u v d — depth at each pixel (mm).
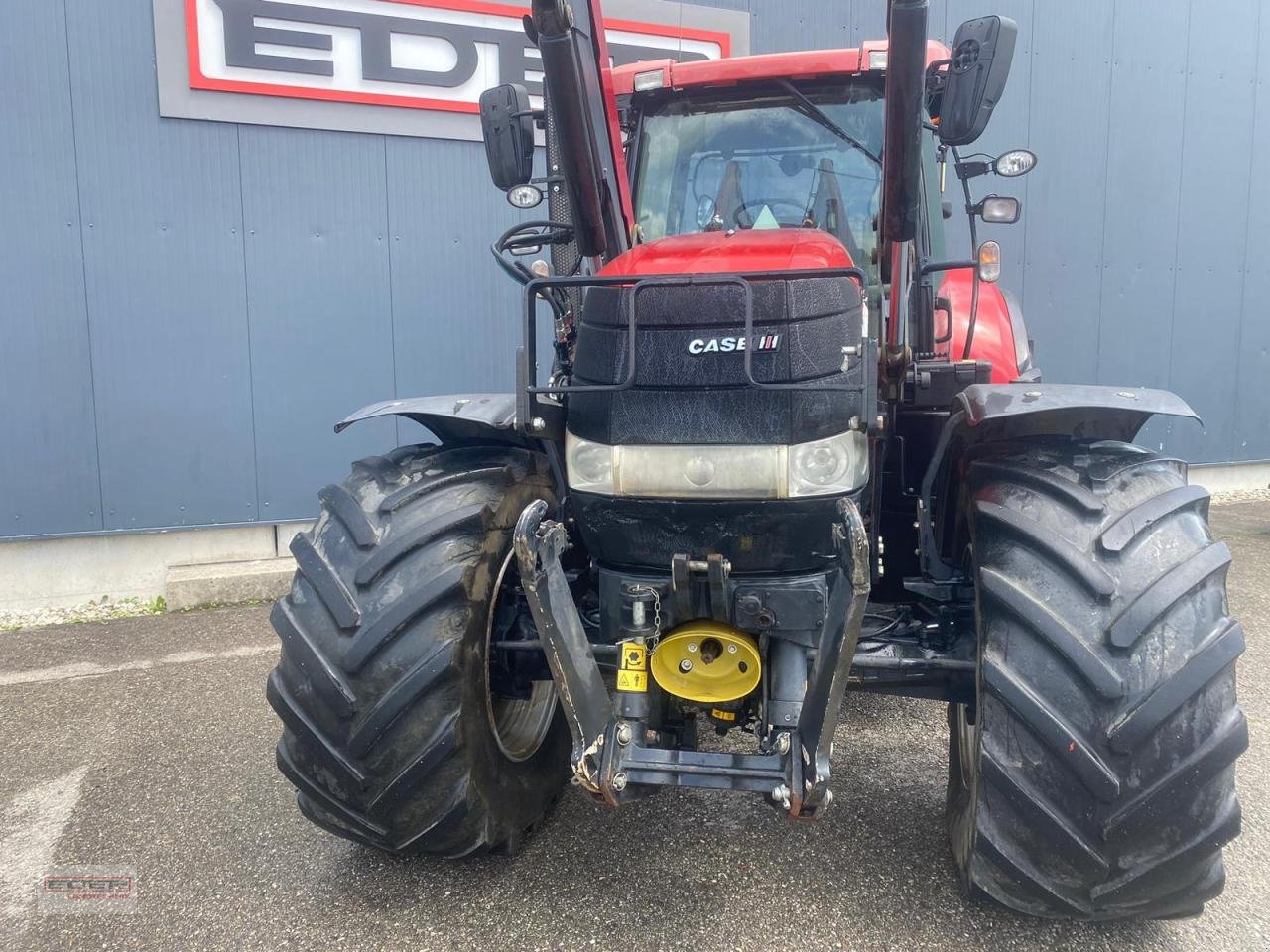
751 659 2178
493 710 2744
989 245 3111
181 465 5703
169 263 5574
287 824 2994
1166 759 2010
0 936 2428
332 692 2299
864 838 2814
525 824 2719
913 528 3062
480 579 2436
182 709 4016
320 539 2486
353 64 5789
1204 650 2031
